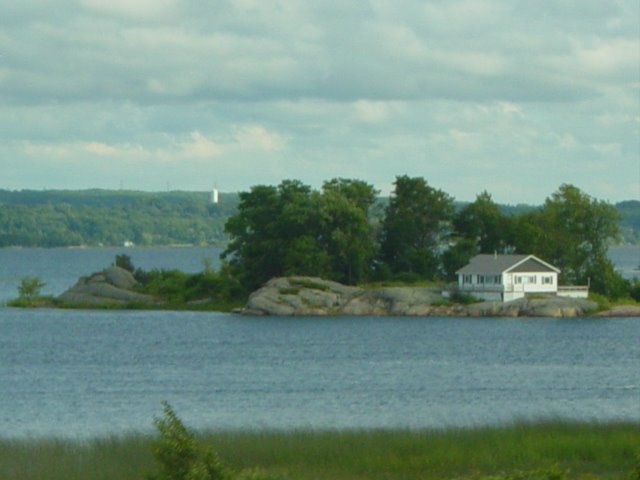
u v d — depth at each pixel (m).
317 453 151.38
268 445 155.12
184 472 111.50
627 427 170.75
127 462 144.00
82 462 144.00
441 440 159.50
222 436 162.62
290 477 135.50
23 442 160.88
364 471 143.25
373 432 167.38
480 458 147.75
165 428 115.75
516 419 185.12
